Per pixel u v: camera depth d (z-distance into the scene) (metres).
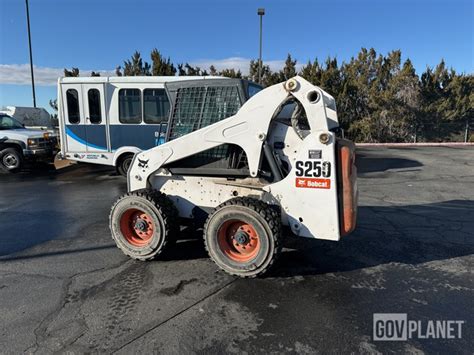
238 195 4.09
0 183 9.46
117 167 9.75
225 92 4.12
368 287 3.64
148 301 3.35
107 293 3.50
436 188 8.73
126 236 4.30
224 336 2.83
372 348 2.70
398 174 10.74
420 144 20.41
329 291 3.55
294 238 4.98
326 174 3.57
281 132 3.85
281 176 3.84
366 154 15.80
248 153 3.87
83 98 9.48
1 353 2.62
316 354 2.63
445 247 4.76
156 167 4.33
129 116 9.44
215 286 3.64
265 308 3.23
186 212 4.39
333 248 4.69
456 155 15.34
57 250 4.64
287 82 3.60
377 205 7.04
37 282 3.74
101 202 7.28
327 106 4.09
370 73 21.84
